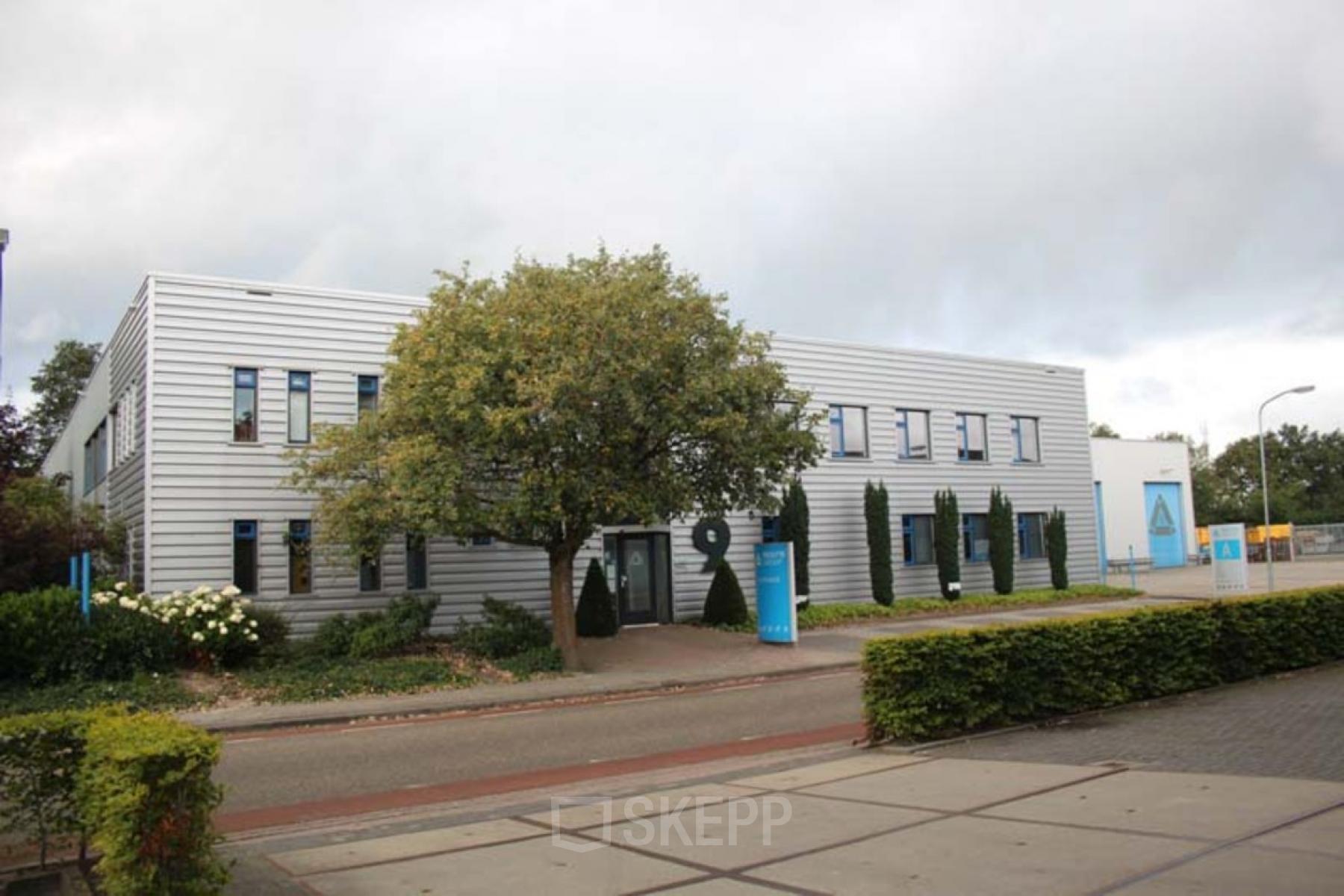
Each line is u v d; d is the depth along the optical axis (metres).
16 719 6.94
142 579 20.98
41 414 57.91
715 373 19.08
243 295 21.84
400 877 6.52
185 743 5.60
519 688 18.17
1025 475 36.06
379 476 19.78
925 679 10.83
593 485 18.42
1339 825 6.45
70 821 6.83
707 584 28.17
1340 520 75.62
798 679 19.34
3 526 19.66
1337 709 11.21
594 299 18.11
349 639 20.56
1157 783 7.98
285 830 8.57
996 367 35.59
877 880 5.95
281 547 21.81
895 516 32.22
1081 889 5.53
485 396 18.38
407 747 13.18
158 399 20.83
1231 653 13.96
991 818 7.20
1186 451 56.25
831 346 31.30
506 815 8.41
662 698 17.48
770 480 21.48
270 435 21.86
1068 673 11.91
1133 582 39.47
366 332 23.11
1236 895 5.25
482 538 23.02
